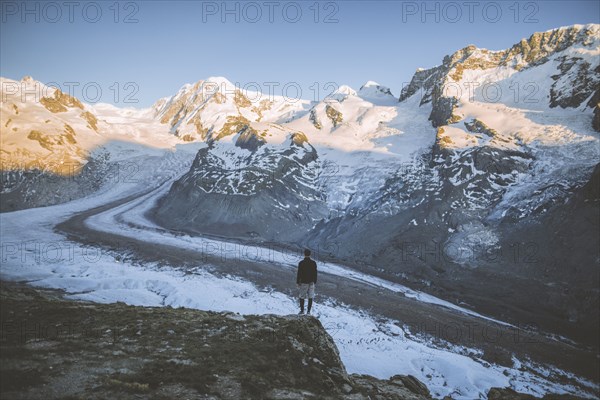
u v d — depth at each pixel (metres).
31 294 21.48
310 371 12.34
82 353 11.46
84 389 9.12
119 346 12.32
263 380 10.92
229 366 11.43
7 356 10.60
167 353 11.94
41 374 9.64
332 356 13.99
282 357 12.59
